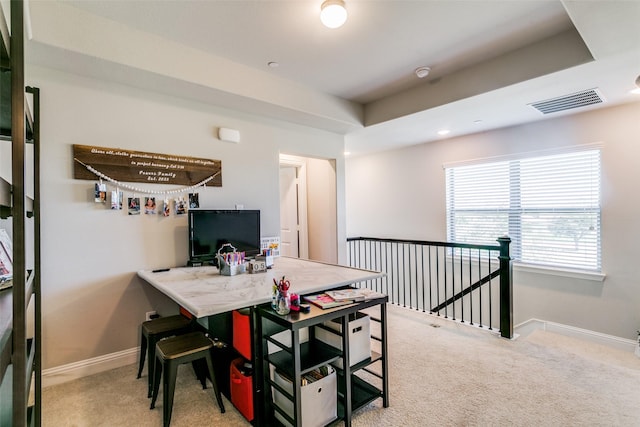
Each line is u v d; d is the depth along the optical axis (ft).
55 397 7.10
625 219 10.94
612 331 11.23
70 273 7.86
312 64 9.32
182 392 7.32
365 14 6.94
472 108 10.75
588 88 9.16
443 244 12.43
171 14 6.95
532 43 8.27
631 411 6.55
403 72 9.89
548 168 12.78
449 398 6.99
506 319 10.32
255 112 10.92
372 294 6.65
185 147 9.64
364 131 13.65
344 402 5.87
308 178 16.02
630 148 10.78
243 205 10.92
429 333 10.83
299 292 6.45
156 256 9.15
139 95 8.81
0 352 2.97
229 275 8.07
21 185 3.54
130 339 8.75
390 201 18.43
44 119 7.48
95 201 8.15
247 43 8.15
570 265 12.26
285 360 5.91
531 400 6.91
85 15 6.83
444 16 7.06
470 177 15.16
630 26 6.02
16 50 3.53
